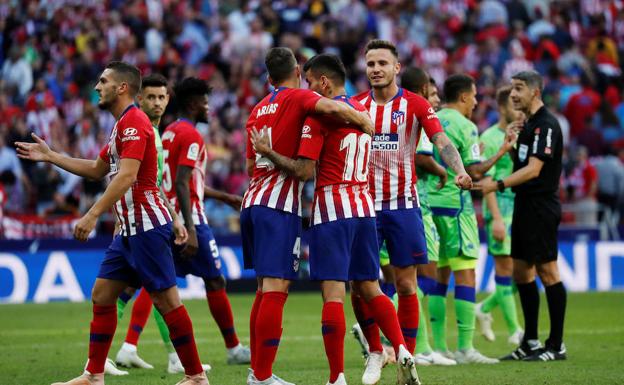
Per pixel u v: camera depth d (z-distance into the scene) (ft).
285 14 281.13
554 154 103.35
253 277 197.16
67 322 151.12
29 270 186.60
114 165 77.77
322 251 77.97
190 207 99.96
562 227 205.16
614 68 293.02
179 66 256.73
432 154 97.81
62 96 247.50
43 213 204.23
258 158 79.15
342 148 78.59
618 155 255.91
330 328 76.84
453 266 104.58
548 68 275.80
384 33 285.02
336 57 83.41
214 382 86.89
